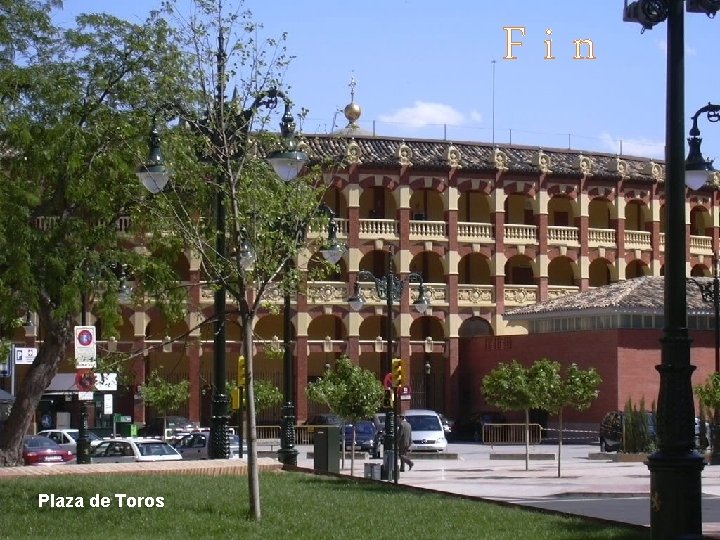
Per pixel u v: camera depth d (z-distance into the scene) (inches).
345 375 1487.5
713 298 1966.0
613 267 2997.0
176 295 1189.7
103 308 1155.9
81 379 1151.6
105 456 1560.0
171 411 2647.6
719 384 1758.1
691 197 3125.0
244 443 1921.8
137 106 1116.5
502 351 2709.2
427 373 2696.9
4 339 1267.2
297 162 783.1
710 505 1065.5
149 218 1055.6
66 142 1099.9
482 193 2933.1
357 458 1911.9
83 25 1148.5
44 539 659.4
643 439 1859.0
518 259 3009.4
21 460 1221.1
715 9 585.6
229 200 797.9
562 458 1936.5
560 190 2945.4
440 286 2832.2
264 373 2763.3
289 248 800.9
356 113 2945.4
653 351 2426.2
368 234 2770.7
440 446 2010.3
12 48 1135.0
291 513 762.8
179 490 881.5
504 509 816.9
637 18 567.2
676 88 550.6
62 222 1109.1
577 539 661.9
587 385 1537.9
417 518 749.9
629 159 3080.7
